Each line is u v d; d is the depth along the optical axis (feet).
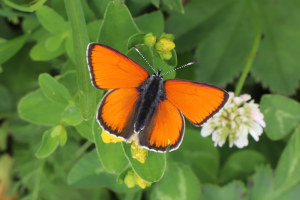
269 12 0.94
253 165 0.92
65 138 0.83
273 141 0.94
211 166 0.92
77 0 0.80
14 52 0.89
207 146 0.91
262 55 0.94
